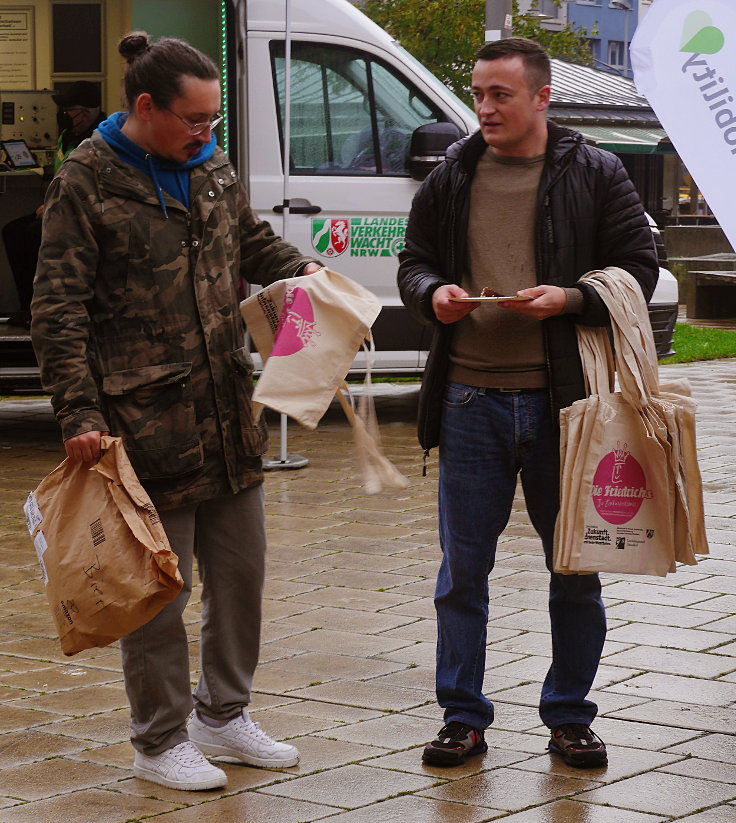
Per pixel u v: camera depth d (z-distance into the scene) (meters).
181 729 7.17
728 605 10.41
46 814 6.71
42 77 21.38
